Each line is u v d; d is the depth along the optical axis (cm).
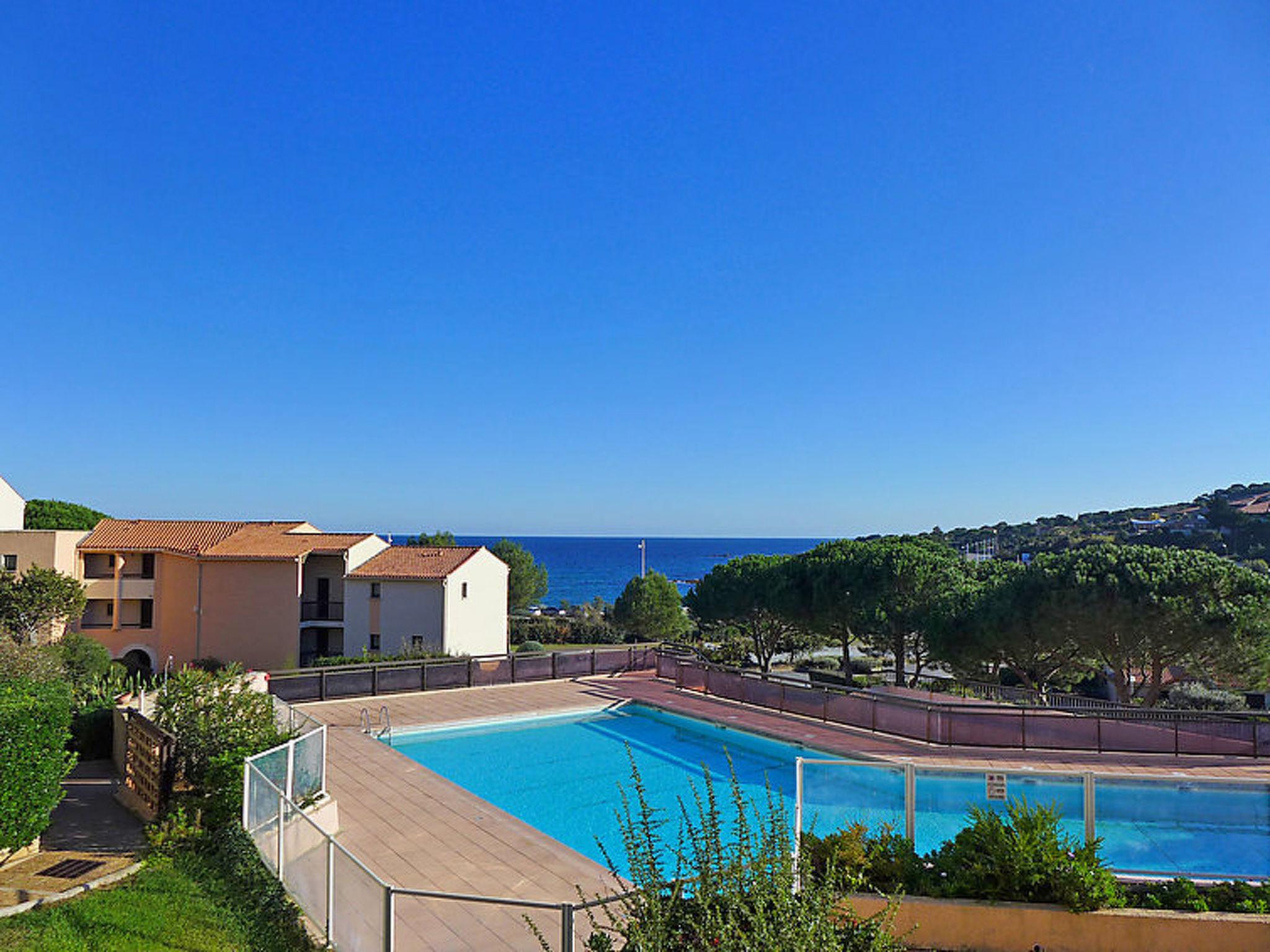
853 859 796
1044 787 843
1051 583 2358
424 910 718
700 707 2033
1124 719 1595
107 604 3994
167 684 1202
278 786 1030
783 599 3409
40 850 986
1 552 3812
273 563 3638
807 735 1744
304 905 795
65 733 988
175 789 1110
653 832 1255
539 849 1064
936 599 2838
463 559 3684
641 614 5044
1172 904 755
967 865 788
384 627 3559
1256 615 2047
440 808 1238
